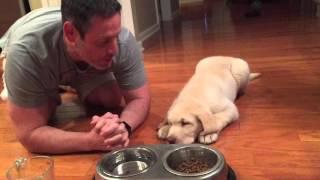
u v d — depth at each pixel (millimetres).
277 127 1485
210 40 3125
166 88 2035
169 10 4312
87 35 1172
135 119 1497
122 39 1451
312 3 4293
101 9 1142
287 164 1245
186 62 2525
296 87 1854
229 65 1776
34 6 2631
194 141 1406
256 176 1203
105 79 1720
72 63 1432
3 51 1667
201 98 1474
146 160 1218
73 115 1800
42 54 1337
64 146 1382
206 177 1048
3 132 1692
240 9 4609
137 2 3092
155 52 2896
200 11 4844
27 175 1110
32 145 1403
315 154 1282
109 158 1209
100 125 1267
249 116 1604
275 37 2947
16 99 1344
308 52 2426
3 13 3482
